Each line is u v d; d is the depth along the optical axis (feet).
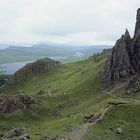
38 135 485.56
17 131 519.19
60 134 473.67
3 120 640.99
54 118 644.27
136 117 511.40
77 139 436.35
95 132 453.58
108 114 508.12
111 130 464.65
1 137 506.07
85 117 522.47
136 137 455.63
